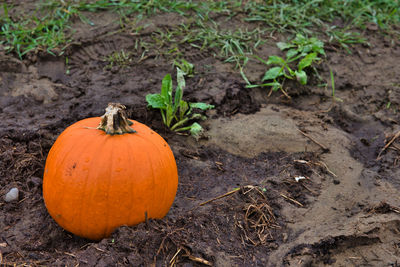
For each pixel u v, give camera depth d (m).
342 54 2.19
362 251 1.42
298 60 2.08
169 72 1.97
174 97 1.88
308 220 1.51
